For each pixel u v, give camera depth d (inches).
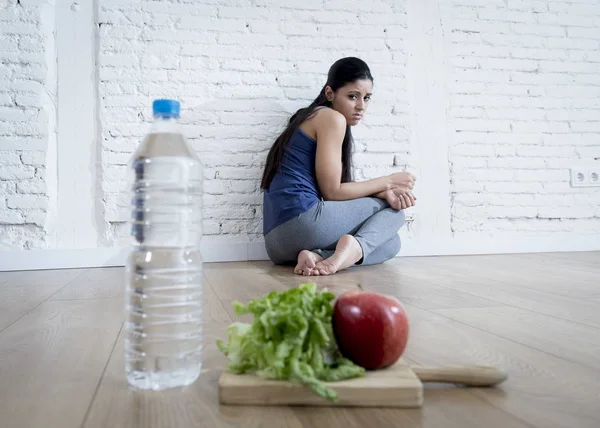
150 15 98.2
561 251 114.7
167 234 37.2
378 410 21.6
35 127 93.1
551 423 20.2
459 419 20.6
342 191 82.7
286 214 80.9
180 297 31.5
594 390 24.3
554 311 45.0
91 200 95.3
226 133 101.1
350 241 76.7
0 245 91.4
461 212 111.0
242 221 101.3
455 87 111.3
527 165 114.5
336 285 62.4
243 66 102.1
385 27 107.9
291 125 86.0
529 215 114.3
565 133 116.5
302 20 104.6
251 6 102.6
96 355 31.4
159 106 25.7
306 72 104.7
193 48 100.0
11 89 92.5
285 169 83.7
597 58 117.7
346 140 92.0
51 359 30.4
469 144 111.8
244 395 22.2
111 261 94.8
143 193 36.9
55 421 20.7
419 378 24.1
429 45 110.3
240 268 85.4
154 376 25.7
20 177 92.5
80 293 59.5
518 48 114.6
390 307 23.6
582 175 116.9
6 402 23.0
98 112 95.9
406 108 108.3
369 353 23.0
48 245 93.4
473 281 65.6
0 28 92.4
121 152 96.3
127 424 20.3
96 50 96.2
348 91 87.0
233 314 44.3
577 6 117.4
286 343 21.5
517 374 26.9
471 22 112.3
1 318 44.3
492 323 39.9
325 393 20.1
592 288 59.1
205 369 27.8
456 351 31.6
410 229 108.7
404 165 108.0
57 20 94.7
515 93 114.3
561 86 116.6
